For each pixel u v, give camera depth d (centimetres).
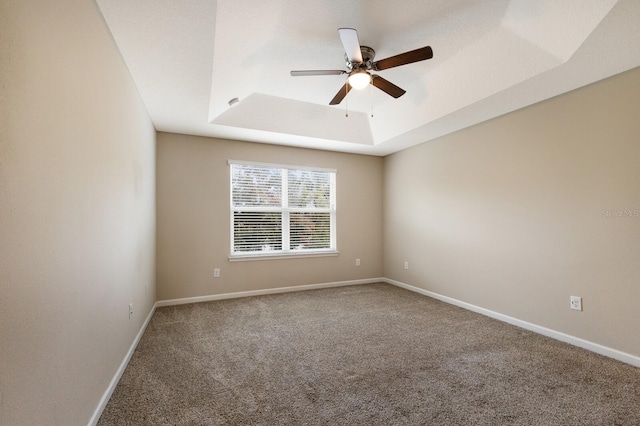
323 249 496
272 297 429
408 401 187
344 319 338
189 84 255
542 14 209
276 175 464
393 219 513
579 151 267
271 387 203
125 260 227
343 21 225
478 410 178
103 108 175
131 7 164
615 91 243
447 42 254
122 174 217
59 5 123
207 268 413
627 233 237
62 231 126
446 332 300
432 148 433
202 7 165
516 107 310
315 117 401
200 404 184
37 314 107
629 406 182
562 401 187
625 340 237
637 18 180
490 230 348
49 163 115
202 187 412
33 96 104
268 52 264
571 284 272
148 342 274
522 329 307
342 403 185
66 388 130
